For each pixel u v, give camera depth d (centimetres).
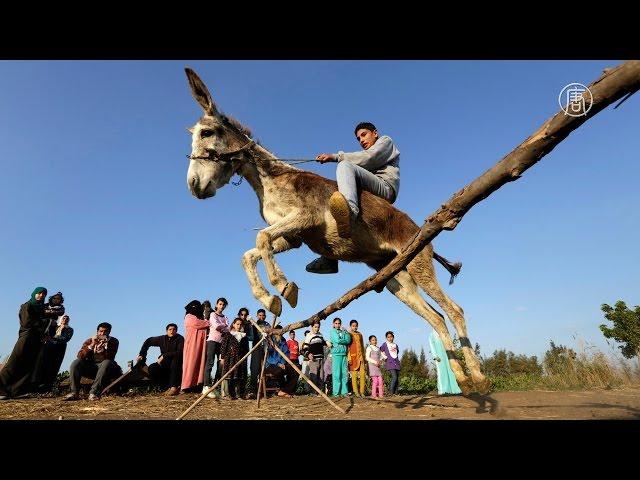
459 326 430
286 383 860
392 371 1034
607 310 1278
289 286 375
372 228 423
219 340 782
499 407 430
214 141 441
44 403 625
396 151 470
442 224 186
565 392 743
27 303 763
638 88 111
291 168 449
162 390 829
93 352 770
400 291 469
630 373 928
